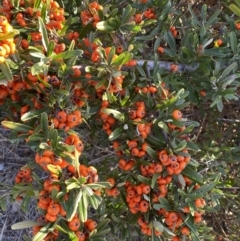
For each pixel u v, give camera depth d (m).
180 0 0.40
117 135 0.26
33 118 0.25
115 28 0.27
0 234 0.40
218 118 0.38
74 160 0.23
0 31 0.20
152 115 0.27
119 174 0.30
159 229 0.25
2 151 0.40
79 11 0.33
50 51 0.23
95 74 0.25
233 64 0.28
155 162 0.26
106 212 0.32
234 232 0.42
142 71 0.28
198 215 0.26
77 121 0.25
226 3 0.39
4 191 0.33
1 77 0.22
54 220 0.22
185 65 0.30
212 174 0.33
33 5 0.27
